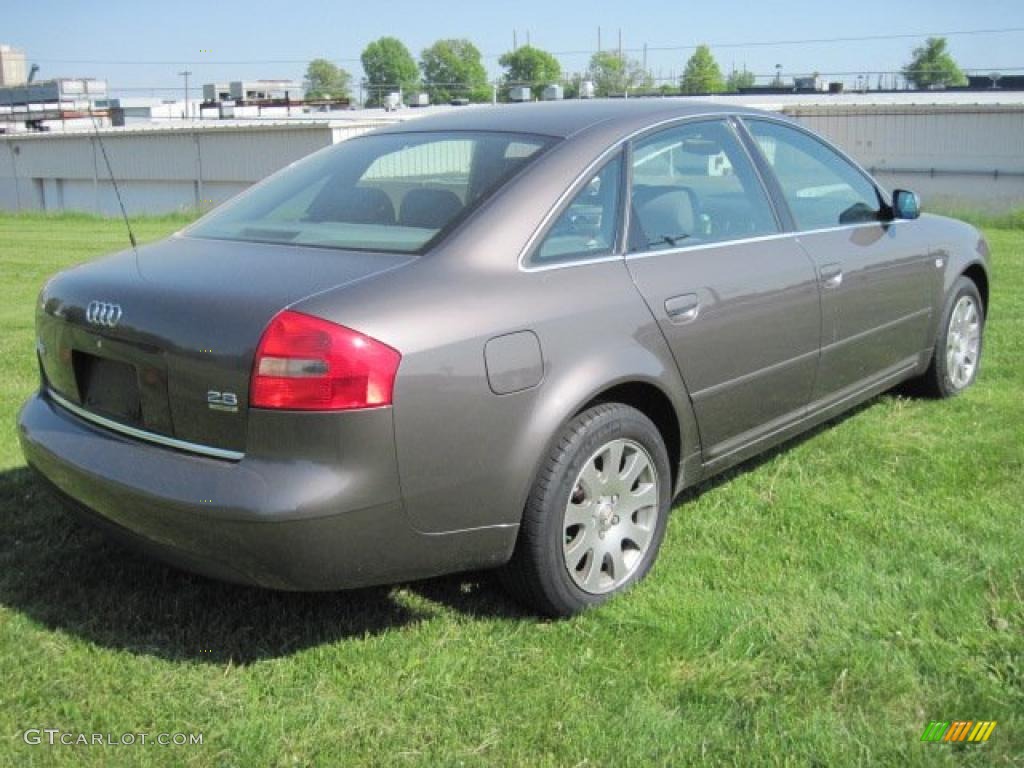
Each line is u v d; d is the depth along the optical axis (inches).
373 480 107.5
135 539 116.7
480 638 123.7
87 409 126.0
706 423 145.2
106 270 128.9
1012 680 112.3
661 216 142.5
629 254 135.3
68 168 1707.7
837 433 195.3
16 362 261.1
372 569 111.3
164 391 113.6
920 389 214.7
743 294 147.8
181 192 1572.3
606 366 125.3
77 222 983.6
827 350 168.7
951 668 114.1
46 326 132.5
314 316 106.4
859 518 155.9
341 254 121.6
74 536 152.9
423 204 129.1
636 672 115.6
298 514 104.1
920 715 106.7
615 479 130.6
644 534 136.5
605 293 128.8
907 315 193.3
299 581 108.0
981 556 140.8
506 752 102.7
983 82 2127.2
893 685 110.9
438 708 109.7
